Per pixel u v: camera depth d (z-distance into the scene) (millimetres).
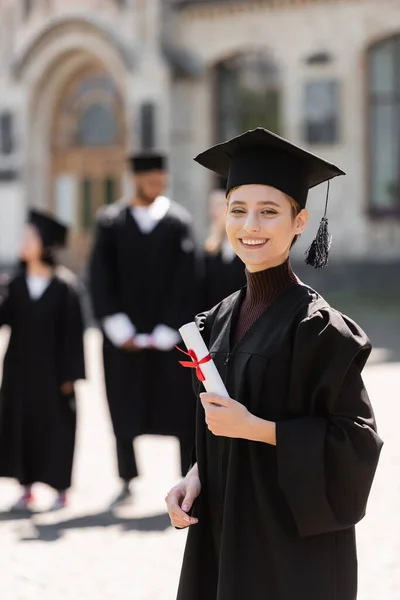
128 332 8508
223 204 9016
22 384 8555
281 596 3424
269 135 3584
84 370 8688
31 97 30531
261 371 3496
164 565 6621
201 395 3461
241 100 29359
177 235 8820
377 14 27000
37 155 30891
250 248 3619
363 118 27391
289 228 3648
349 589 3541
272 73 29438
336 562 3510
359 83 27359
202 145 28938
